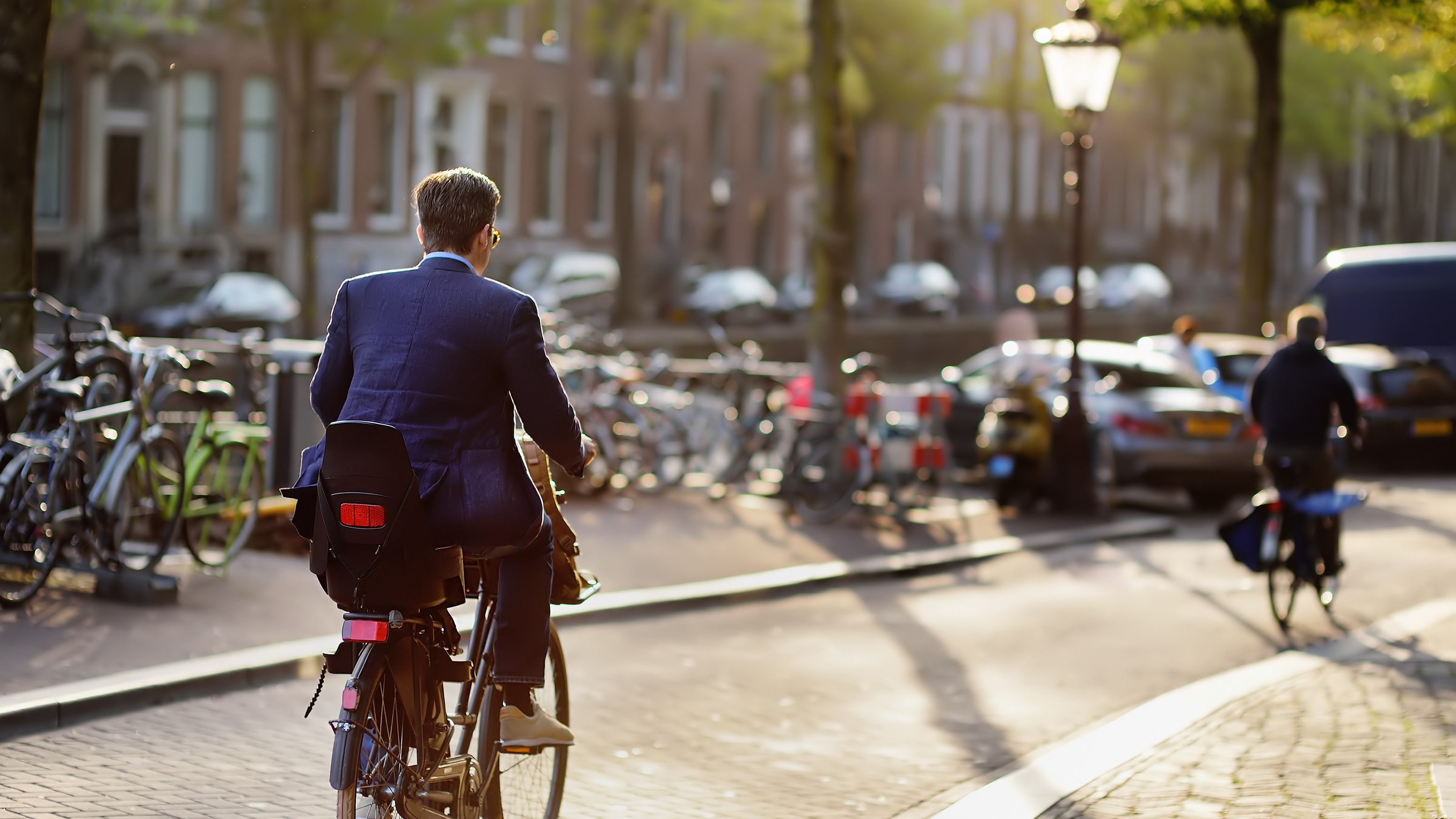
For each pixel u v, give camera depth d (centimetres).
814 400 1691
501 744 550
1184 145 7644
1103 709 927
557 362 1820
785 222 5903
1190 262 7950
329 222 4447
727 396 1959
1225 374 2275
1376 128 6025
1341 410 1198
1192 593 1334
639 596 1198
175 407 1401
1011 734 865
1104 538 1650
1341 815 660
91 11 3084
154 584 1044
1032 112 5288
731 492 1847
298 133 3300
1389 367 2341
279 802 689
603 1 4247
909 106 4644
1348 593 1343
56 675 854
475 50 3441
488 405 514
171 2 3272
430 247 529
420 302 513
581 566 1326
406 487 489
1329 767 742
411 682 506
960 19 4672
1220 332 6259
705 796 734
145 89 4050
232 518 1202
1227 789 709
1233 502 2038
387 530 488
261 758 758
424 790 513
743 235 5759
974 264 6694
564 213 5116
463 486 502
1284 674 982
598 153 5247
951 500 1892
